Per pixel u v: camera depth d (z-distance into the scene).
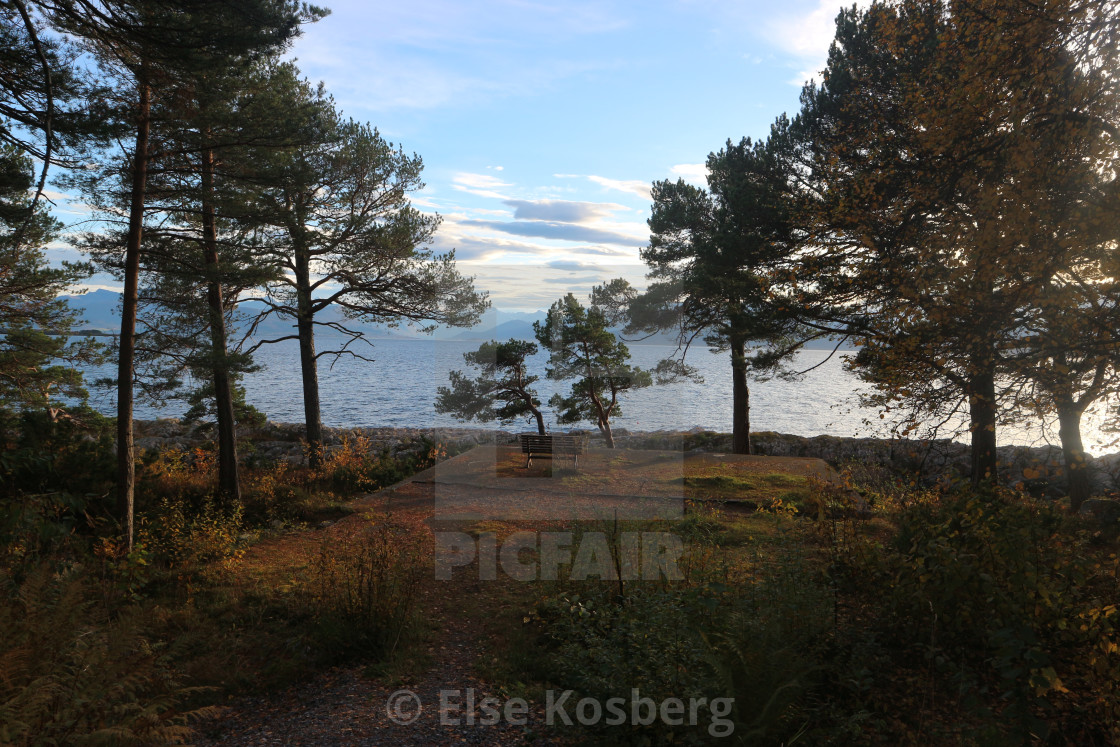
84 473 8.88
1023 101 4.89
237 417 15.79
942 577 4.19
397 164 13.50
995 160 5.16
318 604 5.37
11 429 10.16
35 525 6.88
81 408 14.38
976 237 4.68
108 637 4.19
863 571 5.00
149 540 7.38
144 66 7.33
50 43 6.72
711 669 3.18
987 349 5.31
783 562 4.32
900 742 3.14
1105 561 4.37
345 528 8.02
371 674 4.43
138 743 3.39
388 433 19.00
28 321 13.32
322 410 46.72
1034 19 4.77
